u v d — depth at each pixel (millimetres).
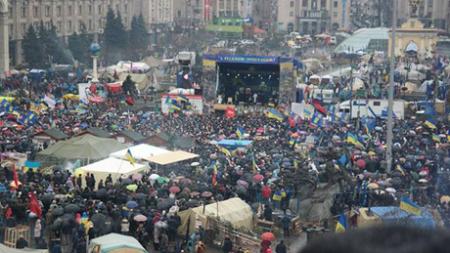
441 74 127312
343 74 136000
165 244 38906
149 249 39375
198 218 40094
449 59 166500
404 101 90312
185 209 42094
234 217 41344
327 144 65562
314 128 75375
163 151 57469
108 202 41500
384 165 56031
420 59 167125
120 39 189375
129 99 93062
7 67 146000
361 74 131875
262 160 56531
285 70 103938
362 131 74562
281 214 44062
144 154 56562
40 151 58844
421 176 51531
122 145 58969
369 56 162000
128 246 33188
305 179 47156
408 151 62719
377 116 85812
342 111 86938
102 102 93312
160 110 93000
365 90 103438
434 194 48719
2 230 39875
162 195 45906
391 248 2627
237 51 193875
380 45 176500
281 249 38375
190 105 92562
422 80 120938
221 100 106000
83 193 44188
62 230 37781
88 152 56188
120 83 109750
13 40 174375
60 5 193875
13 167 47906
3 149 61750
